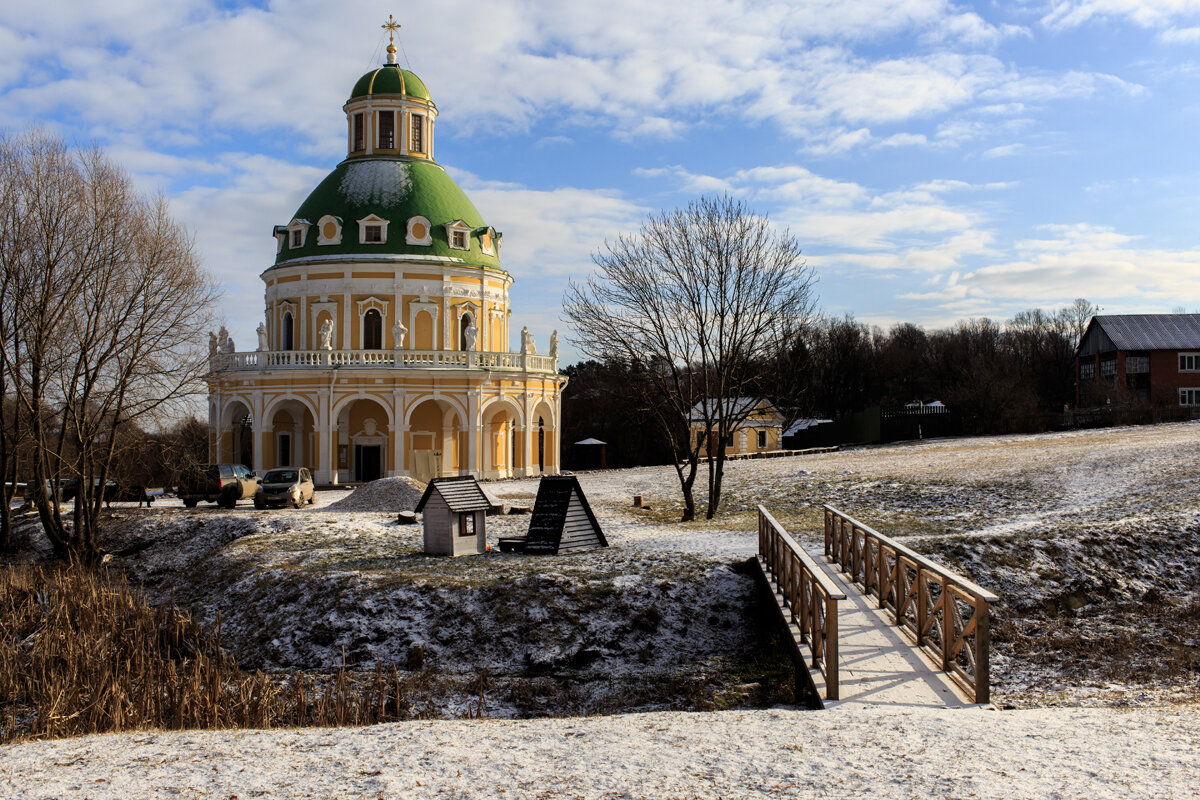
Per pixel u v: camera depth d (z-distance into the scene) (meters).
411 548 27.95
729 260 34.62
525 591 20.77
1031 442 54.88
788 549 16.89
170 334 35.97
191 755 11.09
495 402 57.56
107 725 14.96
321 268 58.41
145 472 51.78
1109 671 16.00
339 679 16.59
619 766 9.78
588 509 26.48
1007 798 8.13
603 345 36.59
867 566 18.05
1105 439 51.38
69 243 33.41
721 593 20.92
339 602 21.23
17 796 9.62
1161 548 22.69
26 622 24.09
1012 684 15.45
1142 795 8.11
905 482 38.47
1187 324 80.81
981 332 122.81
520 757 10.36
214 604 24.23
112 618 21.89
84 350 33.25
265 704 15.54
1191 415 63.41
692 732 11.15
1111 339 79.31
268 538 31.09
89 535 33.09
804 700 14.88
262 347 57.03
